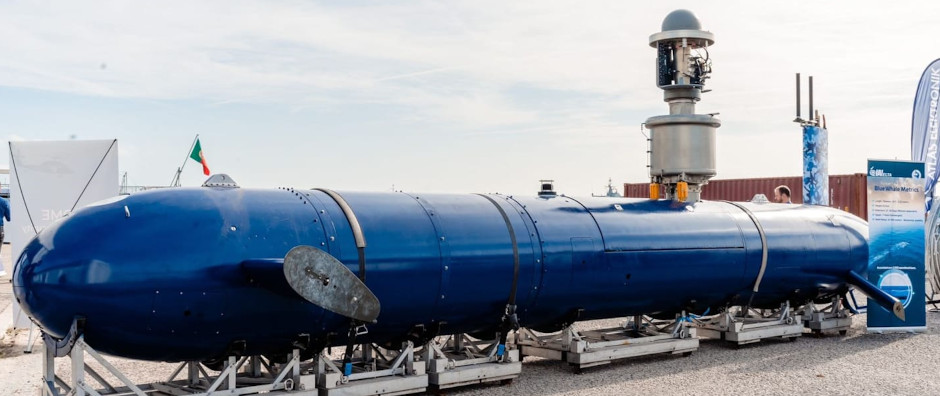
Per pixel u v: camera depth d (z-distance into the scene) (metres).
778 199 12.87
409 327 7.66
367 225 7.29
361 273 7.05
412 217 7.62
